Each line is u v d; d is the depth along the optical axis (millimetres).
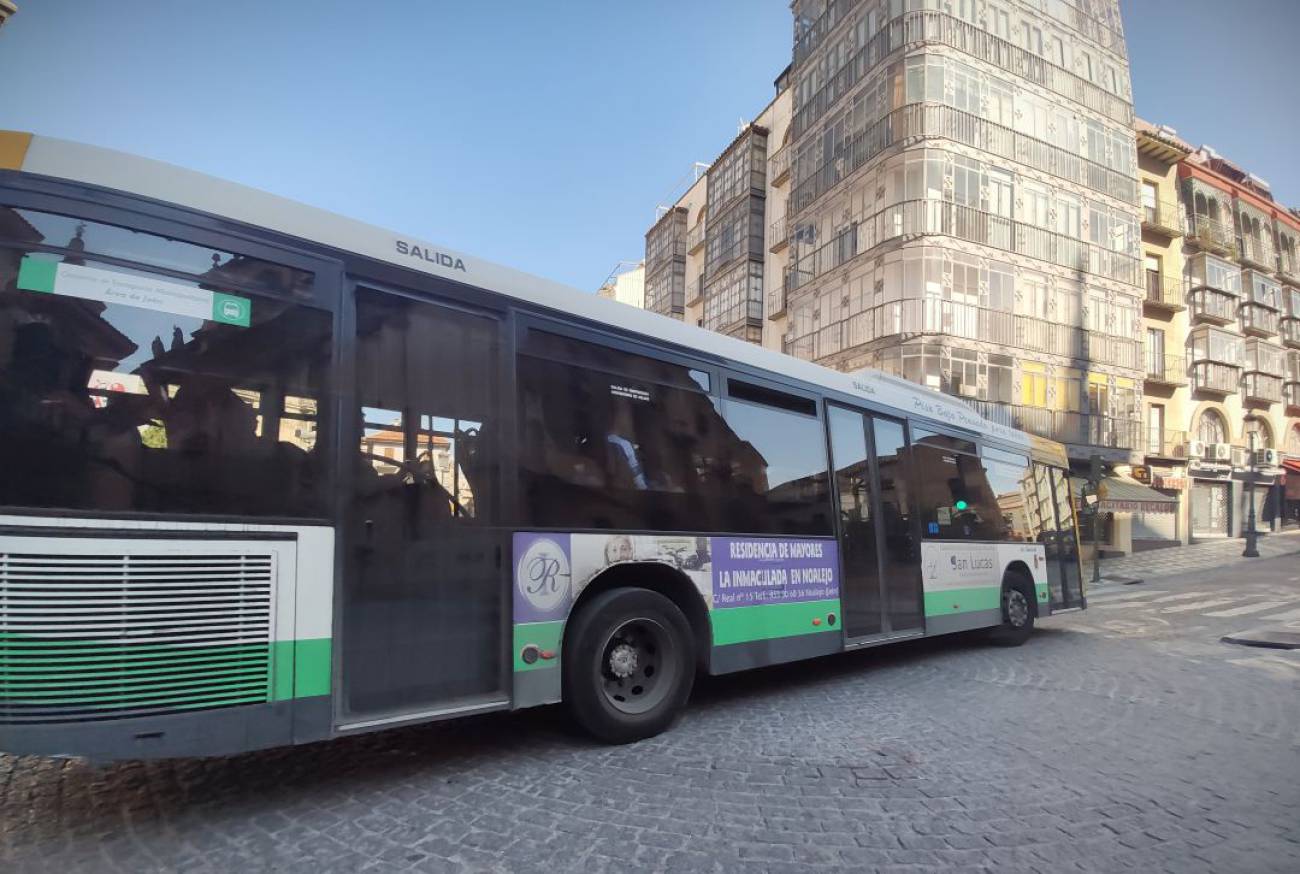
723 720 5348
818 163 25562
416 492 3934
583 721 4535
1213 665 7785
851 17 24031
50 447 2979
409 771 4160
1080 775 4254
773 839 3332
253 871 2955
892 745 4750
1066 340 22828
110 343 3133
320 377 3658
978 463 8883
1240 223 31078
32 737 2863
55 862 3016
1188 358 28562
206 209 3426
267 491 3432
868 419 7250
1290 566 20578
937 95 21422
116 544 3049
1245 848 3342
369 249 3934
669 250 39344
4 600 2857
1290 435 33062
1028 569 9406
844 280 23719
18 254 3010
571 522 4594
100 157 3213
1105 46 25203
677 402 5398
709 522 5438
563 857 3119
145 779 3973
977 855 3219
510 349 4461
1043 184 23016
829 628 6301
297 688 3426
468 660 4031
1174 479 26812
